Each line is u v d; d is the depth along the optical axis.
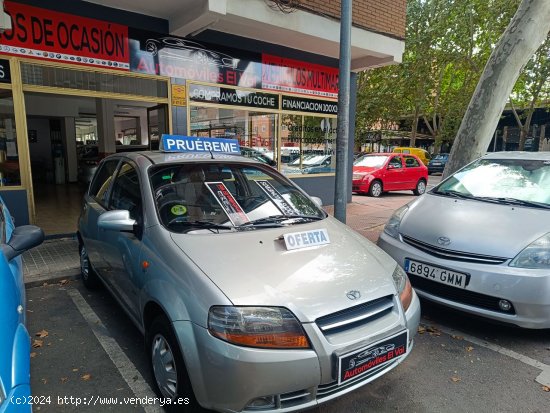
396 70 21.09
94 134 14.80
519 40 5.90
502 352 3.28
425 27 20.92
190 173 3.28
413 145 27.70
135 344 3.30
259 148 8.52
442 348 3.34
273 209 3.25
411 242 3.87
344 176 5.48
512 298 3.18
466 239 3.53
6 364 1.59
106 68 6.27
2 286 1.92
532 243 3.32
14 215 5.84
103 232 3.49
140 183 3.12
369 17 8.29
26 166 5.84
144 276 2.62
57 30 5.81
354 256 2.75
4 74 5.52
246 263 2.42
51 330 3.50
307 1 7.25
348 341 2.18
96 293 4.33
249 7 6.43
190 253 2.46
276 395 2.05
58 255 5.42
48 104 12.63
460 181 4.77
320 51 8.92
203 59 7.34
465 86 24.77
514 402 2.65
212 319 2.09
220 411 2.08
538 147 31.08
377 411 2.54
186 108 7.23
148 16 6.57
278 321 2.09
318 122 9.61
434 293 3.62
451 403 2.63
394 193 14.41
